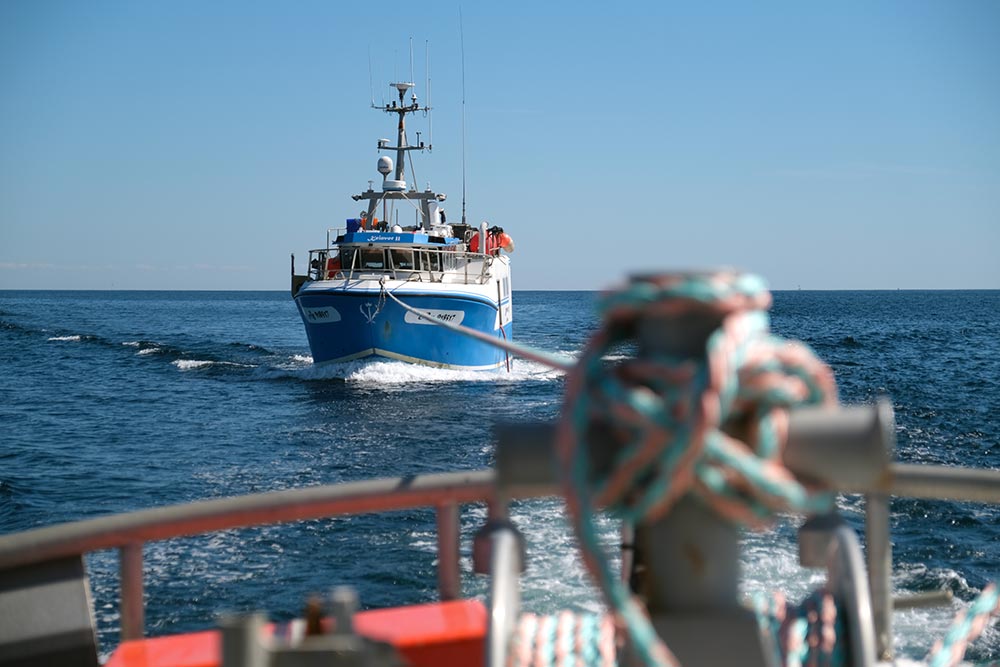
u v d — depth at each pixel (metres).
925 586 10.40
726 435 1.27
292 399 29.41
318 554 11.61
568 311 130.38
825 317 102.69
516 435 1.40
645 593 1.41
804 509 1.22
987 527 12.41
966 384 33.97
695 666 1.31
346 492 2.33
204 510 2.31
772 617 1.62
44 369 42.19
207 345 58.44
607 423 1.24
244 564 11.30
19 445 22.34
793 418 1.26
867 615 1.56
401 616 2.38
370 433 22.94
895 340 61.50
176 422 25.72
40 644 2.29
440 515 2.39
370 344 31.56
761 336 1.25
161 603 10.09
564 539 10.66
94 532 2.29
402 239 32.16
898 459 19.42
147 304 186.50
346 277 32.41
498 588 1.56
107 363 45.03
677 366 1.19
